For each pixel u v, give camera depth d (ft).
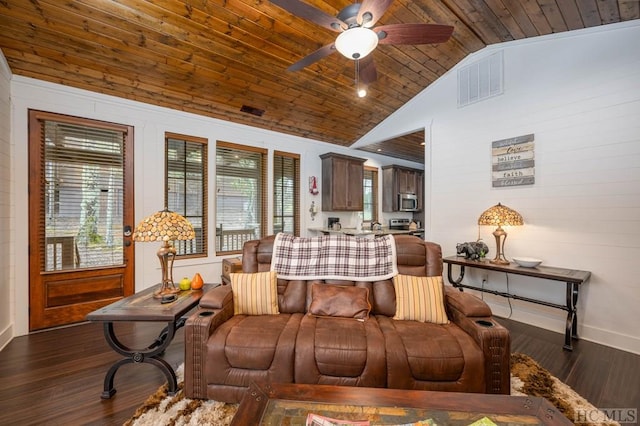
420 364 5.19
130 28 7.99
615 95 8.06
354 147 17.51
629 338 7.87
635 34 7.76
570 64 8.87
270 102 12.39
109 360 7.35
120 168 10.53
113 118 10.32
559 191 9.12
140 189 10.90
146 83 10.08
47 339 8.50
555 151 9.18
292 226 15.93
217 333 5.79
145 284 10.97
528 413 3.62
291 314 7.22
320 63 10.43
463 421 3.55
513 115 10.14
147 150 11.06
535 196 9.64
